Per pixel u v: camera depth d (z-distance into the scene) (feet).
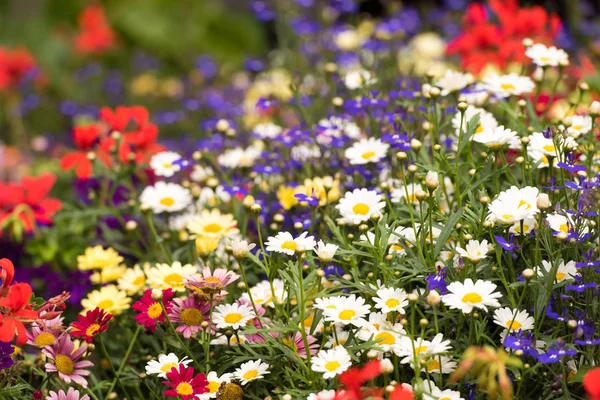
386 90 5.87
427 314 4.61
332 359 4.35
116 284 5.09
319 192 4.93
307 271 4.80
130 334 4.96
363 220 4.55
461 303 4.32
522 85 4.98
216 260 5.10
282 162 5.41
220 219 4.91
